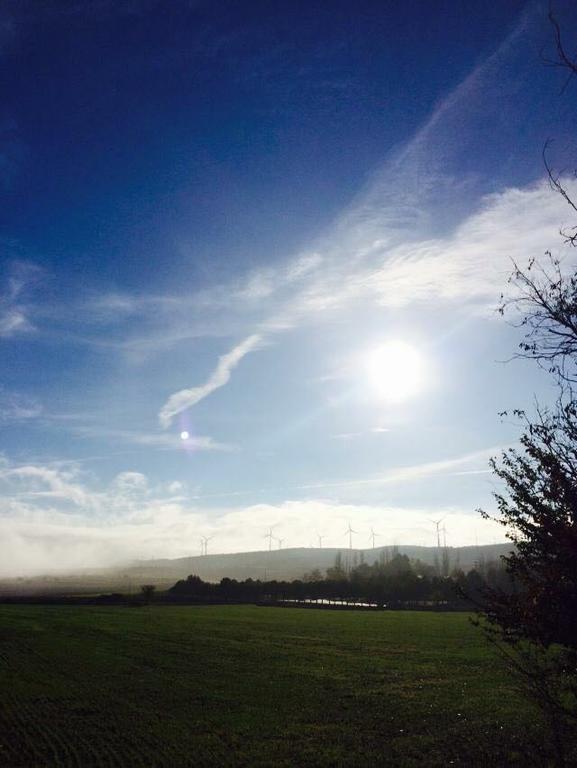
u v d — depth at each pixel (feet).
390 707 105.40
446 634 232.94
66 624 272.72
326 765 75.10
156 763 75.97
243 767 74.54
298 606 434.30
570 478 44.96
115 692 118.11
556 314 43.62
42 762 76.23
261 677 134.92
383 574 557.74
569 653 46.16
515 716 95.55
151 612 363.35
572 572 44.93
